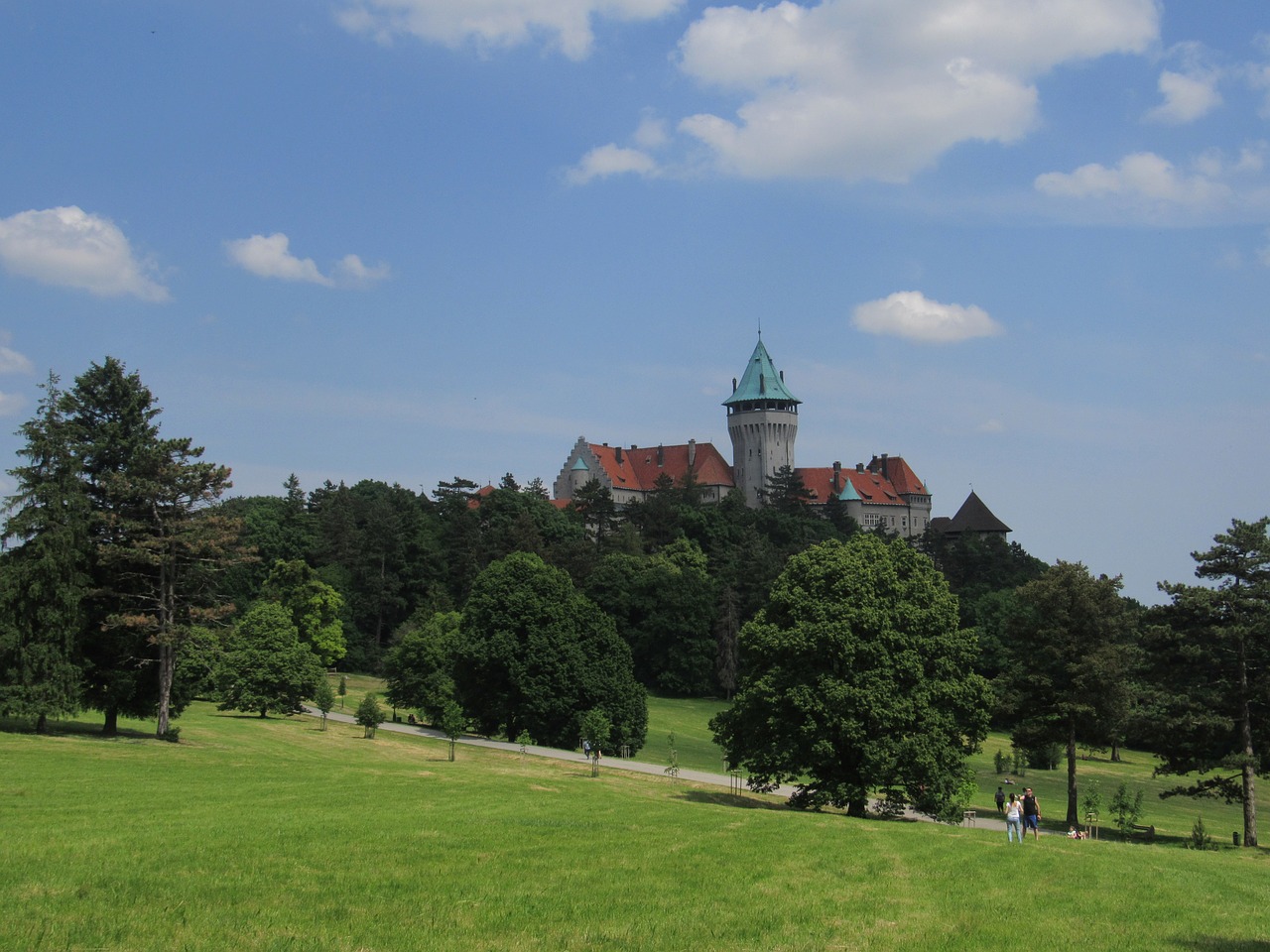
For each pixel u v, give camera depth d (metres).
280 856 24.03
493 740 88.12
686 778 65.69
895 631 52.75
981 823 55.66
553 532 182.25
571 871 24.28
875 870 27.12
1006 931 21.20
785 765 51.38
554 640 88.00
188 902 19.33
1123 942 20.95
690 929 19.62
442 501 194.50
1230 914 24.58
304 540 155.25
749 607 152.75
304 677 93.62
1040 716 62.75
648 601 144.25
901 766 50.12
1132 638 75.62
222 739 67.12
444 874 23.05
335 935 17.80
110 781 38.88
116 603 60.66
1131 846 38.78
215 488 62.94
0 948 16.12
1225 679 57.06
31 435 58.84
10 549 57.62
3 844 23.91
